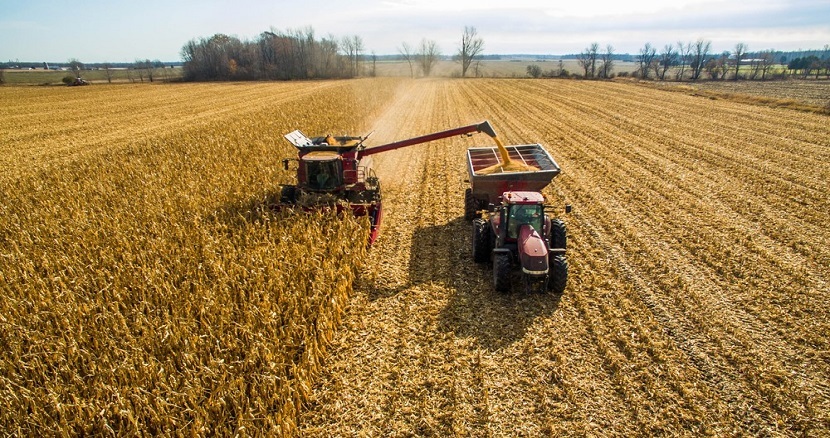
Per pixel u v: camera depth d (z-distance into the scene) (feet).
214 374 20.27
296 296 26.22
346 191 42.24
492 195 37.86
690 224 40.45
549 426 19.86
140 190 46.98
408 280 32.76
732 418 19.99
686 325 26.27
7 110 136.87
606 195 48.98
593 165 61.52
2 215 40.19
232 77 313.73
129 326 23.71
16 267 29.27
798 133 77.71
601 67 323.16
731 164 59.57
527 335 26.08
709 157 63.46
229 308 24.48
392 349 25.50
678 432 19.43
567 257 35.04
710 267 32.89
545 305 28.99
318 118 91.25
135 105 146.41
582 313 28.04
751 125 86.48
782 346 24.26
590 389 22.00
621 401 21.25
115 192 46.39
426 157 69.00
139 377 20.08
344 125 89.92
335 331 27.12
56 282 26.78
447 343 25.66
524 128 91.81
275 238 34.01
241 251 31.86
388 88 184.03
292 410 20.89
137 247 32.01
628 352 24.18
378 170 62.23
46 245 33.53
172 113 120.78
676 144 72.23
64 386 19.43
